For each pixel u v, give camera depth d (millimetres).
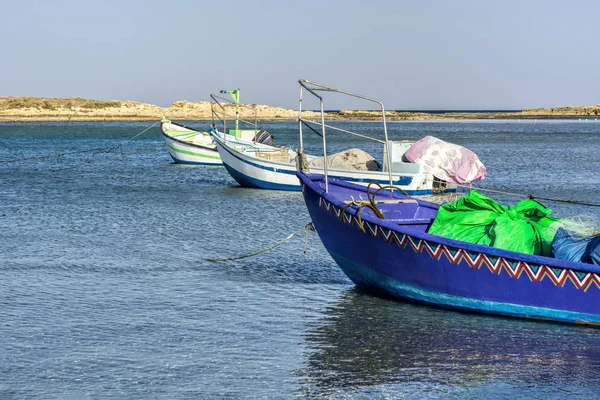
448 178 26812
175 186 29672
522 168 38844
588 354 10375
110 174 34875
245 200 25359
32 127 103250
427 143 27328
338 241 13305
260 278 14367
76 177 33344
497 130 99438
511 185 30531
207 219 21125
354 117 179125
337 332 11234
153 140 68375
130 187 29266
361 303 12734
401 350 10516
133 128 100438
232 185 30078
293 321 11734
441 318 11883
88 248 16906
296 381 9430
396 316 12008
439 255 11859
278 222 20688
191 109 162625
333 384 9383
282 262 15727
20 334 11023
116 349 10477
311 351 10438
